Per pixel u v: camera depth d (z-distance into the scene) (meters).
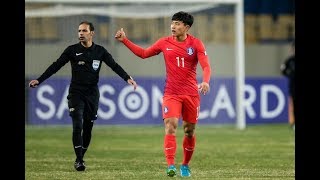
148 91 71.38
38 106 69.38
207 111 71.81
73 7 71.25
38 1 66.44
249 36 81.88
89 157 43.47
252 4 82.12
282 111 74.69
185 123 33.47
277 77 74.44
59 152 46.66
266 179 33.00
